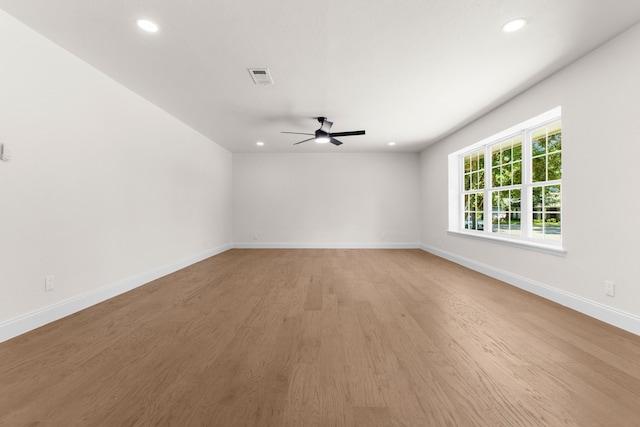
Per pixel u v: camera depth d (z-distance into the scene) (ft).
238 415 4.37
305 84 10.87
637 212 7.30
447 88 11.12
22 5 6.72
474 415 4.37
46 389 5.01
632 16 6.98
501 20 7.20
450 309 9.16
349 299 10.24
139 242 12.11
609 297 8.00
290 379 5.32
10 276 7.17
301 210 23.89
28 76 7.58
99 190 9.95
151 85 11.03
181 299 10.26
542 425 4.15
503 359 6.03
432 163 20.93
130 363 5.90
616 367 5.70
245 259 18.63
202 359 6.06
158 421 4.25
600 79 8.21
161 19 7.20
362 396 4.82
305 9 6.81
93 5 6.70
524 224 12.21
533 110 10.83
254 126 16.29
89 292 9.51
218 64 9.42
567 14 6.93
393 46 8.36
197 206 17.53
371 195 23.80
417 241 23.57
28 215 7.60
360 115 14.30
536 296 10.54
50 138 8.18
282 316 8.58
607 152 8.04
